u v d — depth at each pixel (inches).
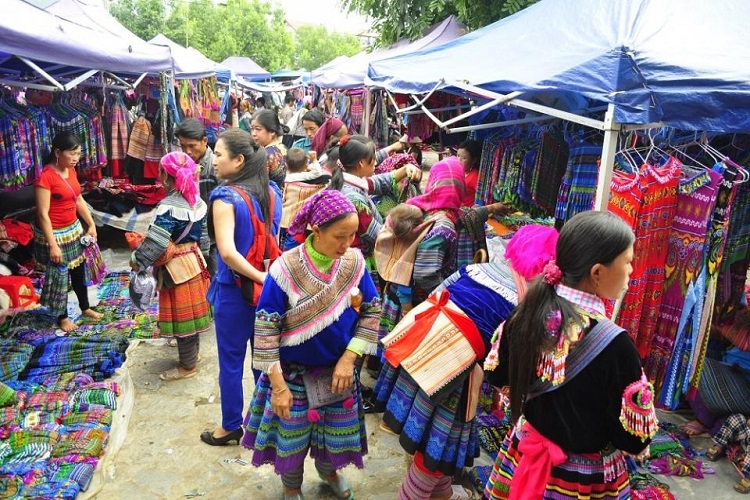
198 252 146.6
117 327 171.6
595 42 113.3
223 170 109.3
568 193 135.5
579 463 63.5
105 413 121.0
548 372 59.7
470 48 169.2
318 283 84.0
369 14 416.2
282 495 107.7
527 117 152.1
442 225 116.5
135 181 265.9
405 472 116.4
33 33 129.7
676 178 112.8
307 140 233.0
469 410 82.7
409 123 241.3
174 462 116.6
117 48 181.2
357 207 129.6
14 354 137.8
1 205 188.5
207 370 155.7
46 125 190.7
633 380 57.4
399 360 82.1
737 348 133.5
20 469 102.1
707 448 126.4
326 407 93.0
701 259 112.6
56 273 160.1
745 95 90.8
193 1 1556.3
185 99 310.5
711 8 119.3
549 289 61.4
